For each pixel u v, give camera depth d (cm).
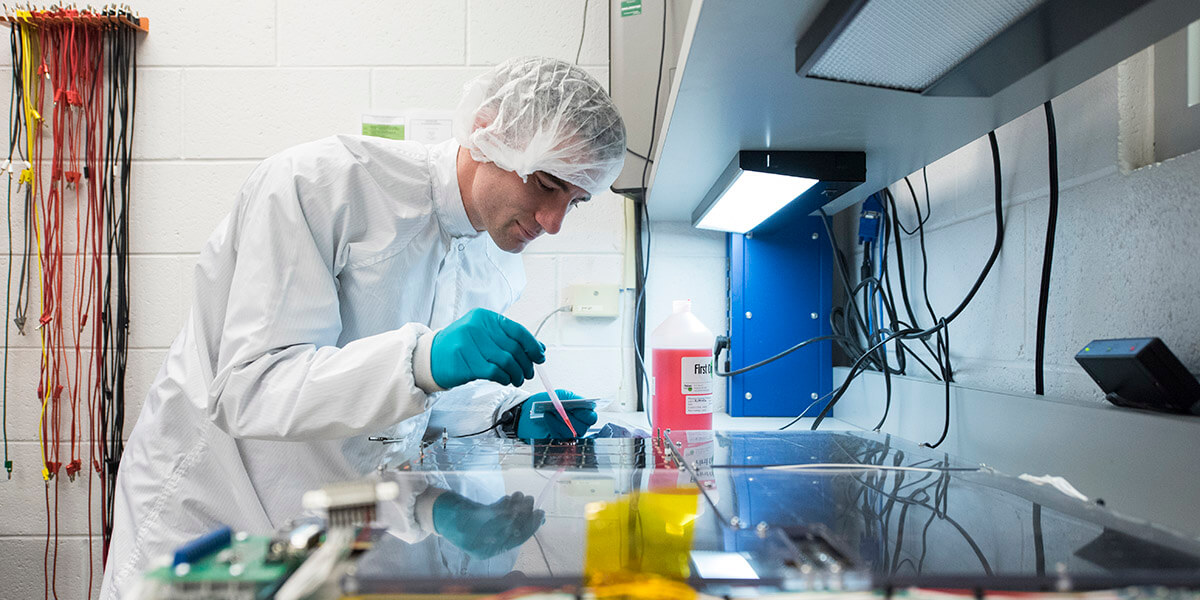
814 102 86
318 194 110
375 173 117
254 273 103
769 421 161
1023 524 48
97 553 182
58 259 182
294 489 118
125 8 180
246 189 115
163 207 184
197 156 185
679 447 81
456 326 99
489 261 148
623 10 162
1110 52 69
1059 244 100
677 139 104
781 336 170
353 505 45
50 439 182
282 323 101
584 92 113
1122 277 87
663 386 119
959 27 64
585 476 65
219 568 36
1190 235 76
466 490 61
